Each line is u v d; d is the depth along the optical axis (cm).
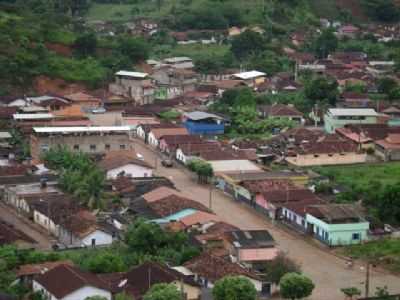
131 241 11212
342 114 19325
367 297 10206
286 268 10412
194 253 10906
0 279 9712
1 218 13112
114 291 9519
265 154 16950
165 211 12694
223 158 16025
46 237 12269
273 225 13200
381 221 13075
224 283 9469
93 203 13150
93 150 16500
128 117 19650
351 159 17112
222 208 13912
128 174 15238
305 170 16200
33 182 14138
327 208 12750
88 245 11719
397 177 15825
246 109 19938
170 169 16250
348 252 12094
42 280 9638
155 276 9806
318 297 10350
